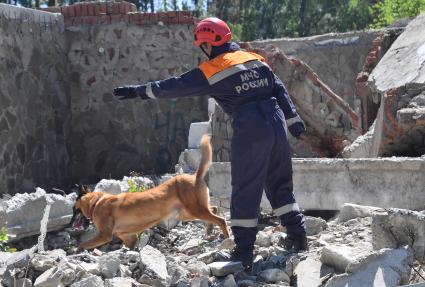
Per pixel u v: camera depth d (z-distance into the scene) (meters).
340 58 15.04
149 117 14.31
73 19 14.45
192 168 10.32
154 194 6.64
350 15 32.47
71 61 14.47
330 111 11.31
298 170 7.30
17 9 12.71
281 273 4.80
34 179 13.11
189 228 7.77
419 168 6.54
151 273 4.97
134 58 14.28
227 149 10.96
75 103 14.52
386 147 8.02
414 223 4.56
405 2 21.39
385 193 6.75
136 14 14.26
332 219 7.10
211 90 4.95
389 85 9.91
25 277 4.98
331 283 4.29
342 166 7.02
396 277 4.18
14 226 7.10
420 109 7.62
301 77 11.18
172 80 4.91
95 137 14.50
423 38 10.61
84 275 4.86
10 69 12.46
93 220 6.67
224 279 4.81
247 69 4.99
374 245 4.75
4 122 12.23
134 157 14.40
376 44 13.61
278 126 5.02
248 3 34.50
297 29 34.44
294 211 5.32
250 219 5.01
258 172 4.96
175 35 14.16
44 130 13.52
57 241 7.54
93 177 14.52
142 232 7.20
